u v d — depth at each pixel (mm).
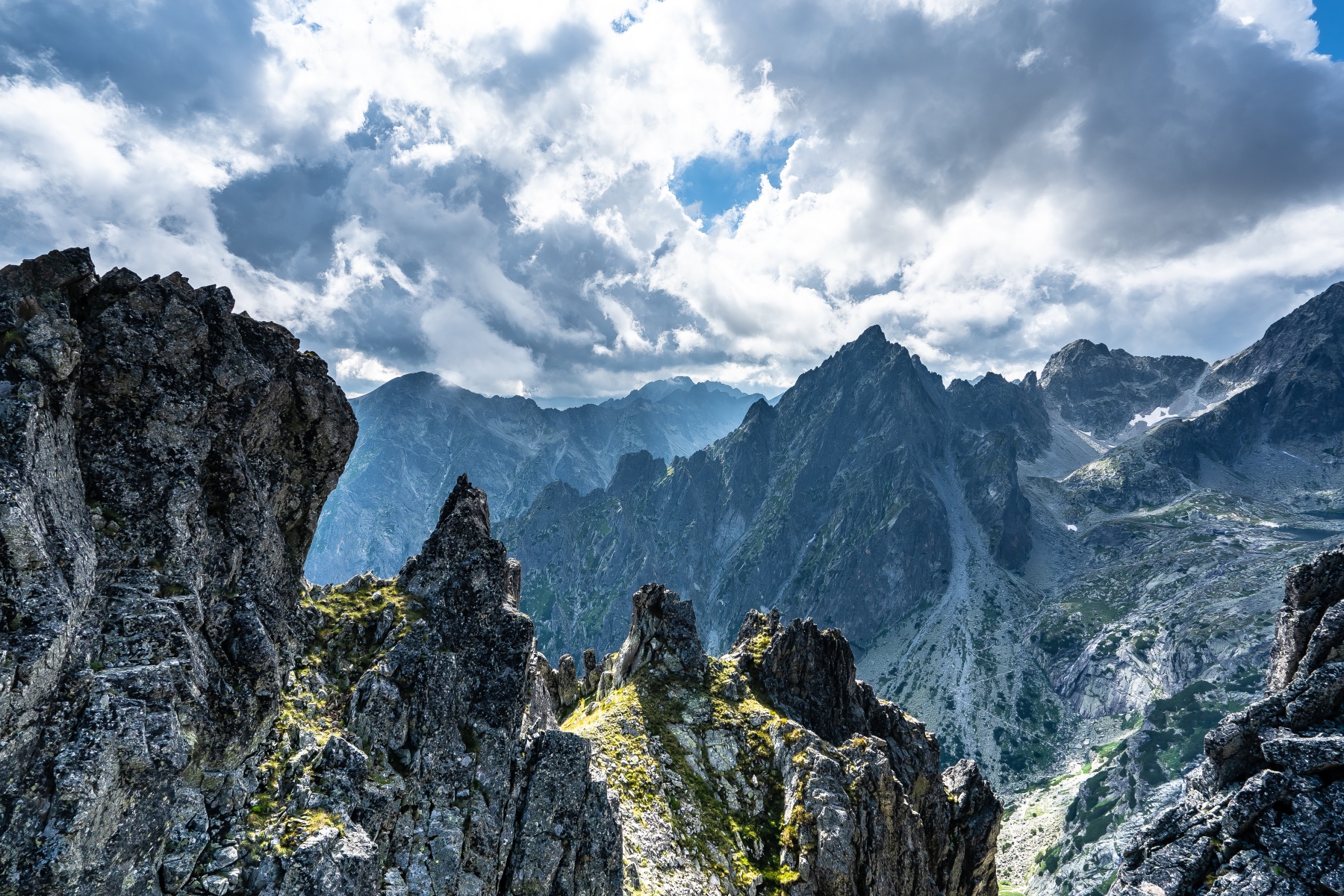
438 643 38375
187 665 24812
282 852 24734
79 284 27312
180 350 29516
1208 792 52156
